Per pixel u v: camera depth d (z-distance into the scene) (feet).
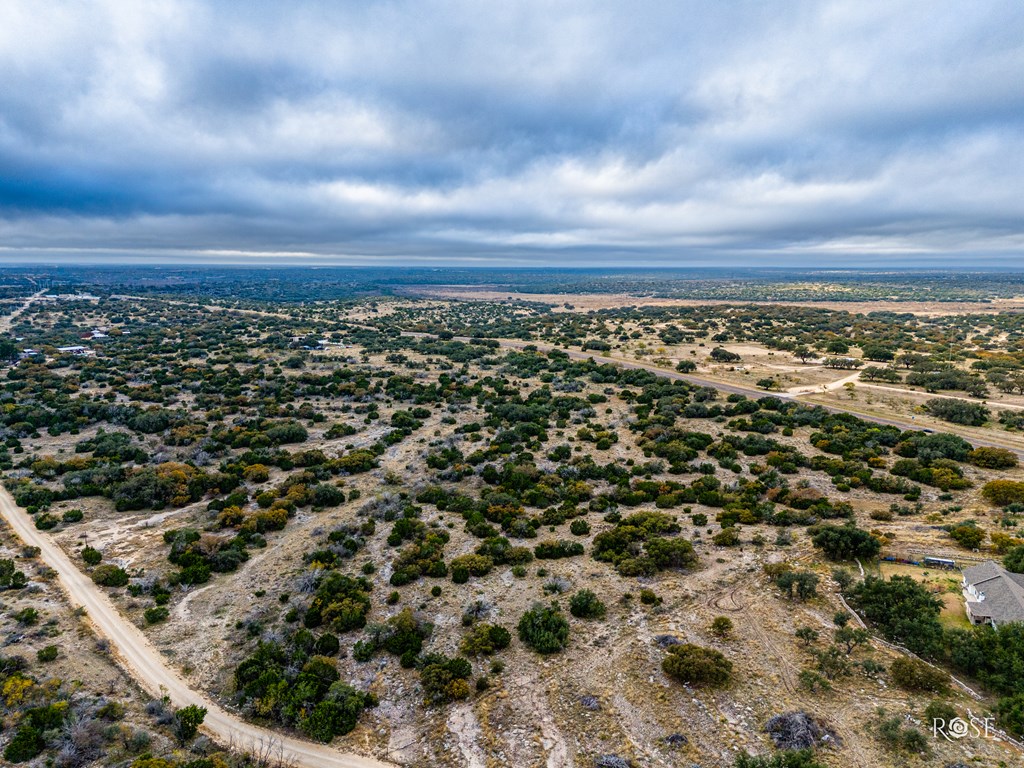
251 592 161.68
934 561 156.25
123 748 101.14
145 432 312.09
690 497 216.95
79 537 193.98
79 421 319.06
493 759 100.32
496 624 141.79
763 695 110.32
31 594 154.81
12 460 263.29
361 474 259.19
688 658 116.26
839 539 161.27
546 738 103.96
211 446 281.95
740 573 156.87
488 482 245.24
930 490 218.18
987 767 90.07
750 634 130.00
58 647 130.52
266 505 222.07
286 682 118.21
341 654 133.18
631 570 159.63
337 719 110.01
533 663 125.49
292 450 289.74
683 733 102.32
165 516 213.05
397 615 144.05
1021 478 225.35
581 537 190.29
